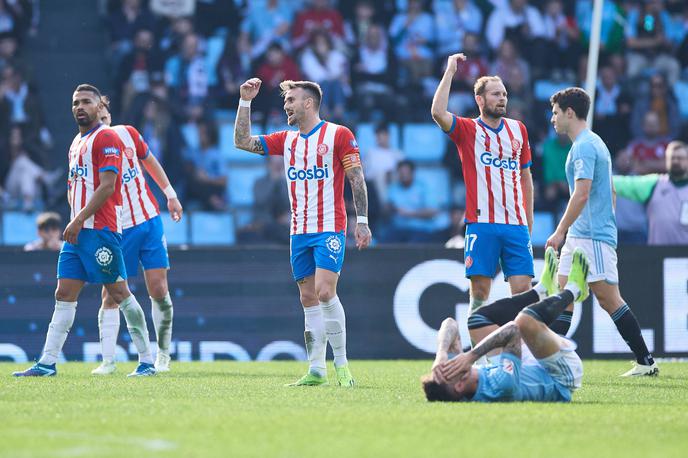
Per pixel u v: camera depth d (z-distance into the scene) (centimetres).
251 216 6144
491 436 1592
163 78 6212
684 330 3825
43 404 1994
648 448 1498
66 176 6166
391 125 6494
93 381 2588
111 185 2700
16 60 6259
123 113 6219
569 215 2745
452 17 6762
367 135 6425
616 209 4169
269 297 3822
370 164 6256
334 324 2494
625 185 4150
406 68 6700
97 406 1962
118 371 3084
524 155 2683
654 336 3819
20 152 6125
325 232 2473
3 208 5875
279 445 1495
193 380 2667
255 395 2205
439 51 6738
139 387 2403
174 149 6119
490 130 2639
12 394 2203
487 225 2644
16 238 5838
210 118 6366
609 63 6744
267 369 3222
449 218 6203
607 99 6662
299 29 6588
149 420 1756
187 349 3788
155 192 5981
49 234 4031
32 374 2794
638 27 6950
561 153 6275
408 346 3831
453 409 1891
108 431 1630
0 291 3734
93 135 2731
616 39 6775
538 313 1970
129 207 3020
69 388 2361
